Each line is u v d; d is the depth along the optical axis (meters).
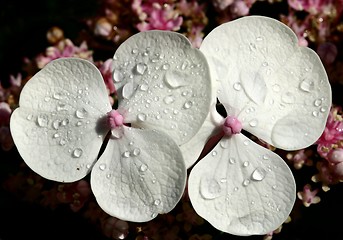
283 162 0.12
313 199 0.14
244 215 0.12
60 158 0.13
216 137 0.13
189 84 0.12
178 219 0.14
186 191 0.14
